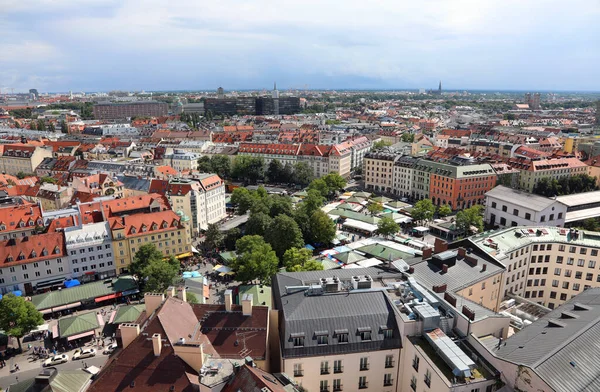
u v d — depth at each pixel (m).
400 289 88.88
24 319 119.38
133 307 134.50
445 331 78.56
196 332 81.38
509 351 71.44
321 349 77.06
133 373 71.25
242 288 138.50
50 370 77.81
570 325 76.88
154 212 183.38
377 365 79.12
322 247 196.00
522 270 136.62
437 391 67.38
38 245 159.88
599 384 62.66
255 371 68.44
